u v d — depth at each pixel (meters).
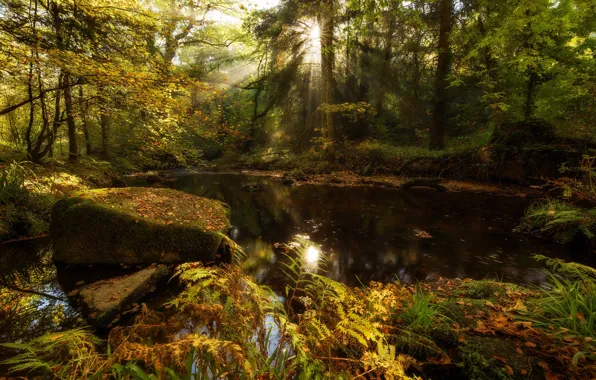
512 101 13.22
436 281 4.29
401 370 1.79
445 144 16.30
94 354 1.80
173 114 8.66
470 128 18.25
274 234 6.55
